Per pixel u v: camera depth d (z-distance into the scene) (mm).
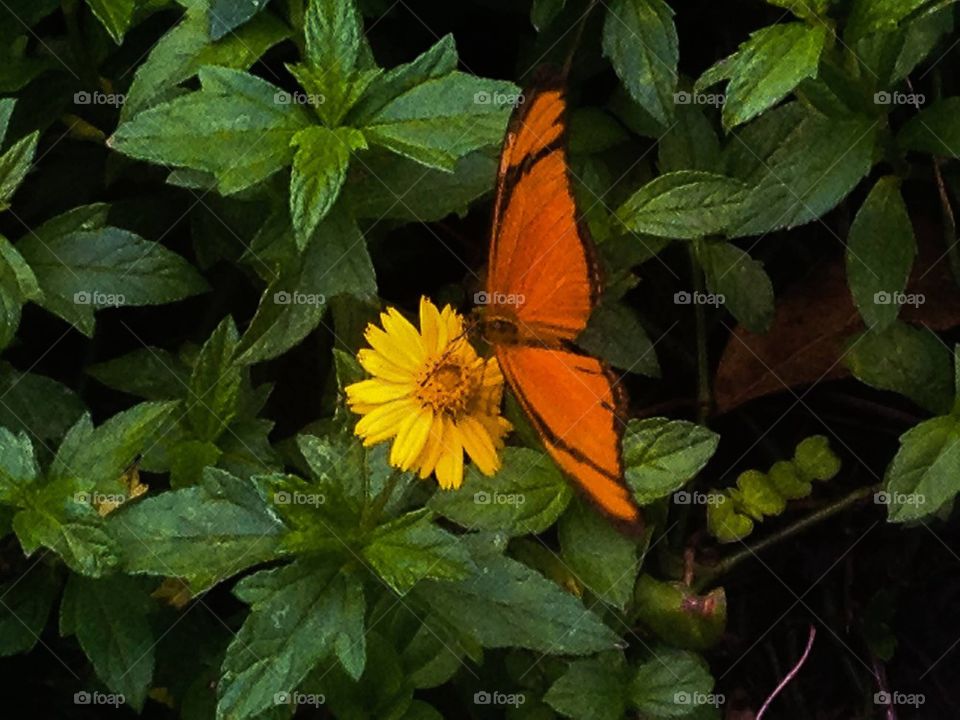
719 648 546
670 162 495
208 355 471
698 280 514
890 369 489
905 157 486
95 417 518
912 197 512
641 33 468
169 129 441
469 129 446
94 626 455
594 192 491
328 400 494
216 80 445
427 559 435
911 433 468
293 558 464
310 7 448
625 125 503
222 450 477
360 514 439
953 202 510
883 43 462
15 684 510
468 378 451
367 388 448
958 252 508
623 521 456
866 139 467
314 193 441
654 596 492
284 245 457
